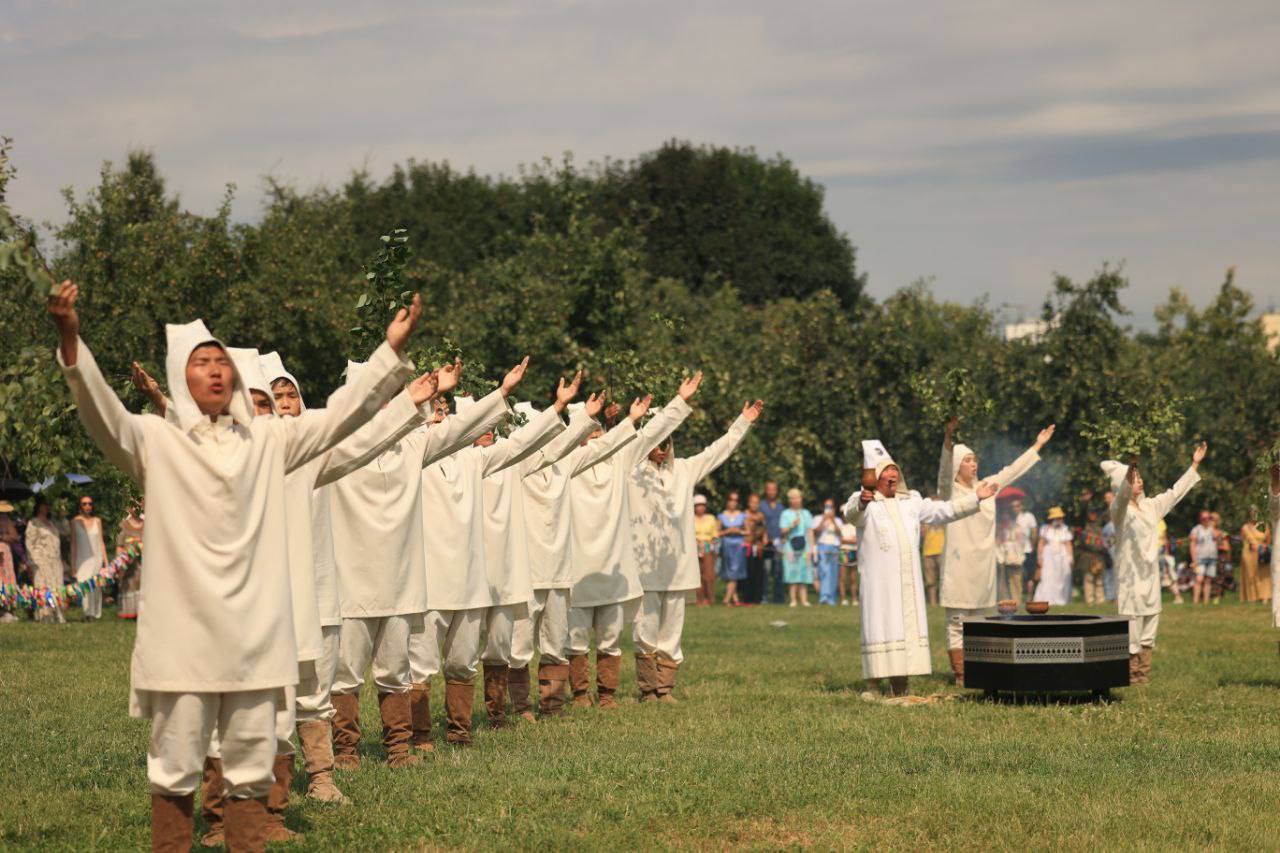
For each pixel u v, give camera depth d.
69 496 9.48
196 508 6.36
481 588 10.87
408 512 9.77
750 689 14.68
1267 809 8.48
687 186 60.81
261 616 6.48
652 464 14.38
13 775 9.43
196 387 6.50
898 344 36.38
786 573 29.47
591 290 31.61
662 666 14.09
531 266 33.41
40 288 5.94
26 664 16.19
